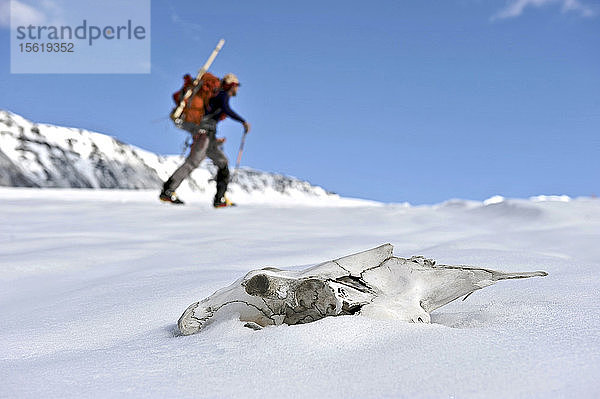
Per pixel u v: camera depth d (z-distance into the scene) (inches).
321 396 54.6
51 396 56.0
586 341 66.9
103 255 176.1
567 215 246.7
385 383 56.3
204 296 107.6
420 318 77.9
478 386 54.2
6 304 124.4
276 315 79.0
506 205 284.2
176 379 60.0
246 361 63.8
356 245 187.9
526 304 90.6
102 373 62.9
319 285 78.8
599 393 52.0
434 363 59.7
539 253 154.0
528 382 54.6
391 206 346.9
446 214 291.4
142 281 129.7
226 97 335.6
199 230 242.2
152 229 246.2
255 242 197.8
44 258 168.1
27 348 81.1
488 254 150.6
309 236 219.5
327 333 69.1
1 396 56.4
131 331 87.4
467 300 99.7
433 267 86.2
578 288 104.1
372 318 76.2
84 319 96.9
